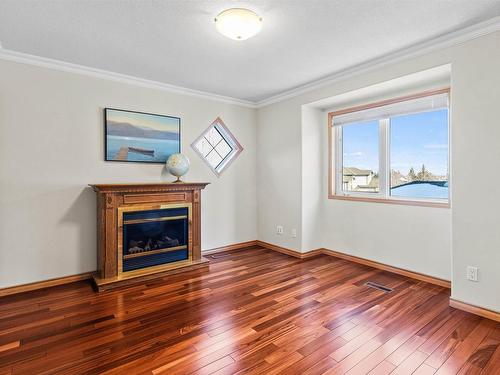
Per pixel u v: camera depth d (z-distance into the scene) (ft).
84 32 7.83
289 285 9.87
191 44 8.54
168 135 12.38
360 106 12.14
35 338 6.66
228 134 14.42
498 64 7.29
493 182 7.41
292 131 13.43
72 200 10.30
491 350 6.18
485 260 7.57
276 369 5.60
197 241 12.02
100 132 10.80
